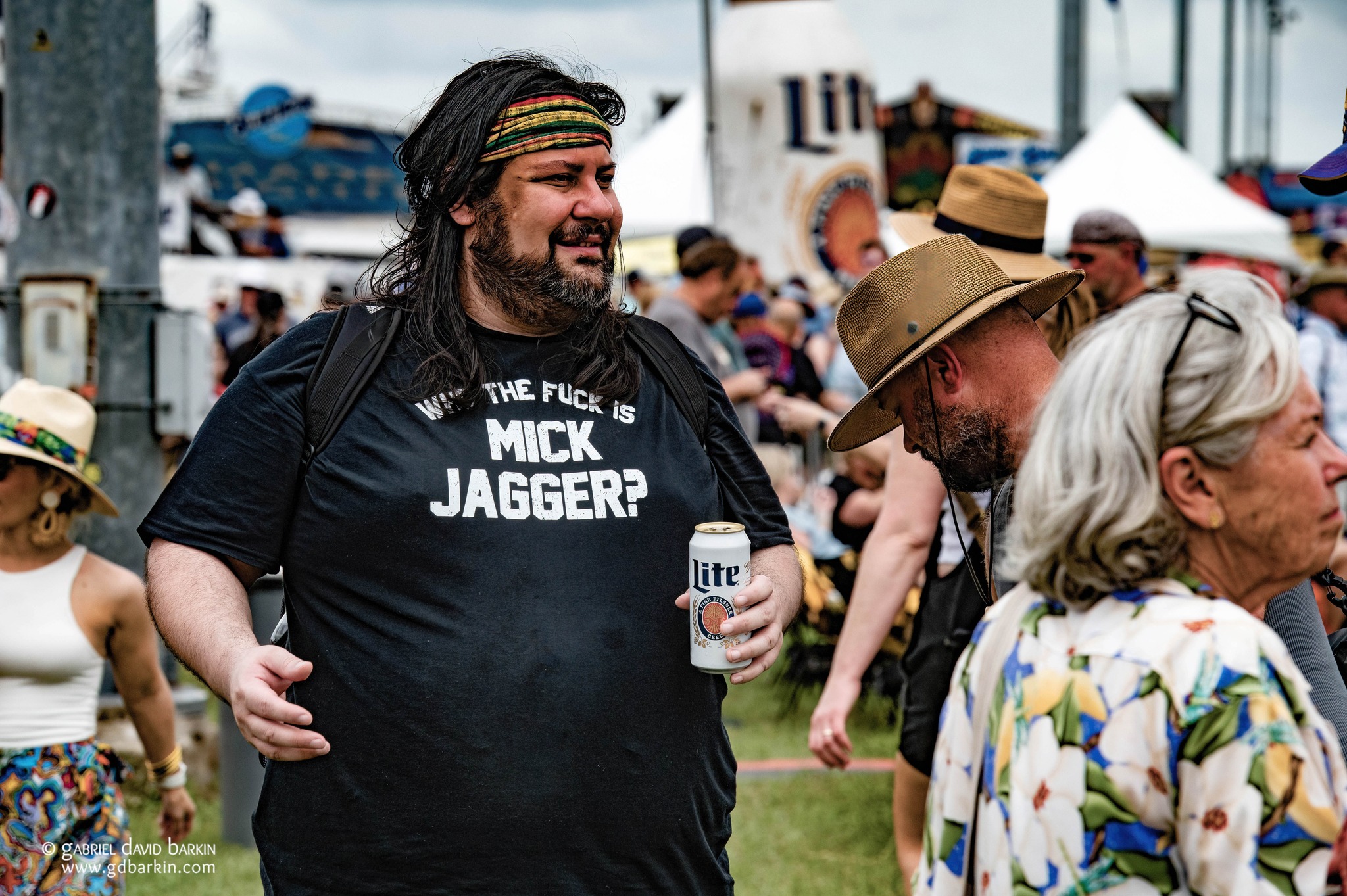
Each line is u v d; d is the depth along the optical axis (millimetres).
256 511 2383
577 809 2287
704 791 2451
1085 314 3311
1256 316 1636
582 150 2463
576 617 2330
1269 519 1625
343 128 24781
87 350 5473
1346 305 8500
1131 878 1562
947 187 3609
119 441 5609
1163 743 1546
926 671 3582
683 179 14664
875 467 6410
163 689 3795
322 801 2305
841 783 5605
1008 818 1692
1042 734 1654
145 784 5398
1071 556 1664
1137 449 1632
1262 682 1525
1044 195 3494
